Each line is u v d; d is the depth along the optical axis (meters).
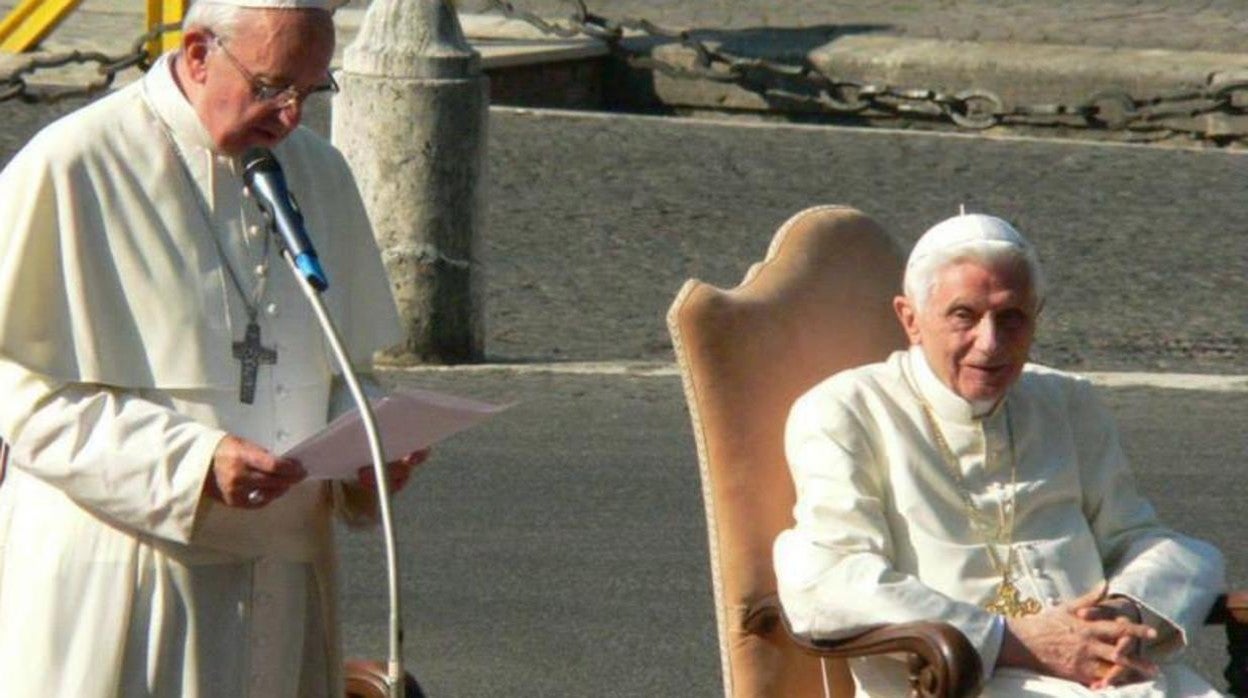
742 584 19.23
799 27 63.34
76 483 14.73
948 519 18.48
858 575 17.88
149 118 15.16
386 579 26.38
